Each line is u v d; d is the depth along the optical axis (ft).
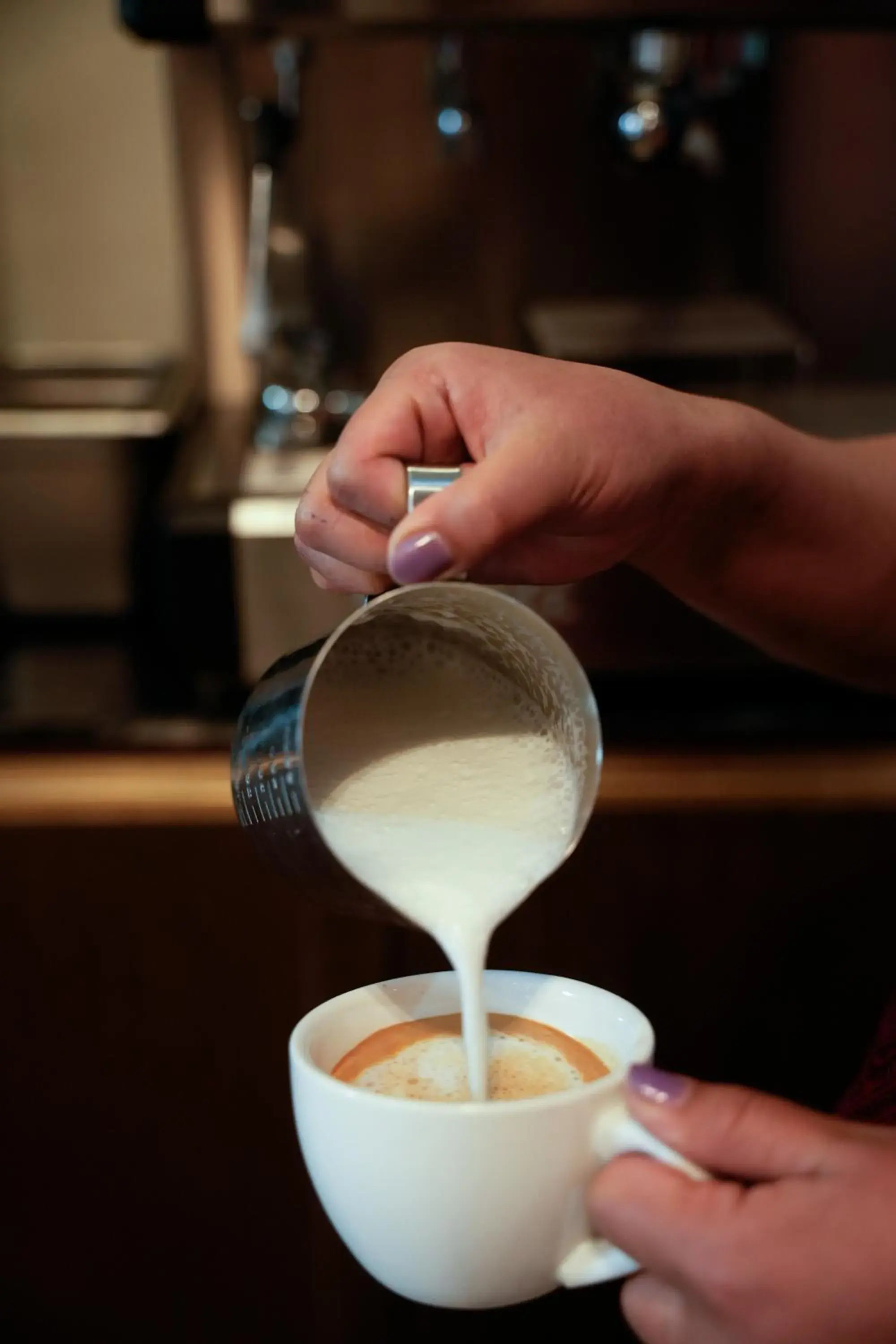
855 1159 1.59
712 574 2.41
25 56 4.95
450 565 1.78
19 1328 4.01
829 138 4.95
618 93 4.25
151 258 5.17
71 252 5.16
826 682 3.92
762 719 3.79
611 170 4.98
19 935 3.78
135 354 5.27
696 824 3.75
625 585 3.74
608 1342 3.56
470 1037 1.74
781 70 4.87
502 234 5.05
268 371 4.71
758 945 3.82
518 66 4.85
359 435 1.97
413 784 1.88
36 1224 3.95
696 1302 1.63
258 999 3.81
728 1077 3.91
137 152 5.06
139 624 4.52
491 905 1.78
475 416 1.99
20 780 3.71
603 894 3.78
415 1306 3.82
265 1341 4.00
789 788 3.72
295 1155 3.90
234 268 5.16
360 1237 1.69
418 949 3.76
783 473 2.30
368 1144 1.62
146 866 3.74
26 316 5.24
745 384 4.50
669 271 5.09
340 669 1.98
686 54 4.08
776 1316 1.58
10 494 4.34
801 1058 3.91
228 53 4.93
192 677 3.86
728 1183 1.61
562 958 3.82
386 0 3.48
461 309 5.14
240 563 3.76
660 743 3.74
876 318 5.15
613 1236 1.63
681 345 4.49
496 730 1.95
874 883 3.78
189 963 3.80
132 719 3.74
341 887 1.71
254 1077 3.86
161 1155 3.91
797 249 5.08
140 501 4.38
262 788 1.73
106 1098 3.87
